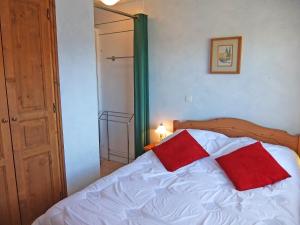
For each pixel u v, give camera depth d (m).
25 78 2.09
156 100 3.53
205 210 1.65
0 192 2.01
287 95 2.65
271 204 1.70
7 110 1.99
